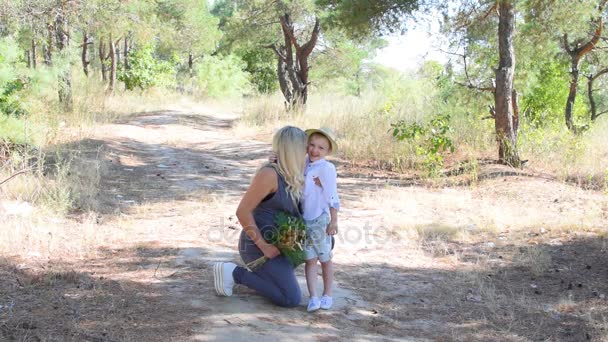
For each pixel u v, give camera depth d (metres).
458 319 4.79
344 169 11.85
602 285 5.52
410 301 5.11
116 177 9.62
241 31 21.58
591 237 6.97
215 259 5.66
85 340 3.78
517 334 4.55
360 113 15.48
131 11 17.67
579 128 14.79
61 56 13.77
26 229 6.04
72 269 5.07
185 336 3.96
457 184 10.34
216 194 8.87
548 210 8.35
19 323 3.94
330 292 4.73
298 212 4.52
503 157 11.47
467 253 6.52
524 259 6.25
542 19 13.27
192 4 28.42
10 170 7.87
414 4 12.44
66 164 9.30
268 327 4.22
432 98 15.83
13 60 9.39
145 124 17.34
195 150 13.49
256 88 35.50
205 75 30.02
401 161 12.26
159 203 8.07
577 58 17.06
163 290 4.77
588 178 10.26
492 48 14.59
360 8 12.52
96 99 18.70
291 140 4.35
